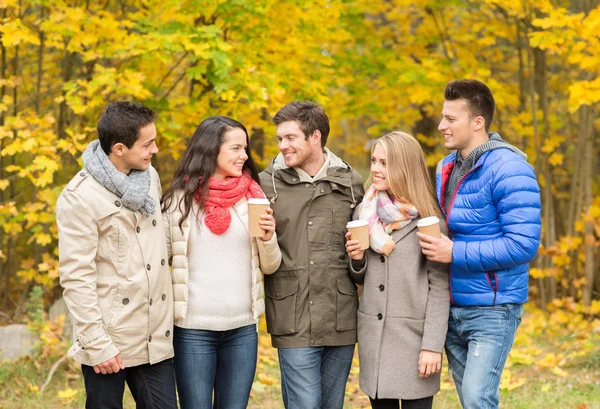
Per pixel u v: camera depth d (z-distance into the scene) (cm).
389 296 400
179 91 880
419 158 403
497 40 1058
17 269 904
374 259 405
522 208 370
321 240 409
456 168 410
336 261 411
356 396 611
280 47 791
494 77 988
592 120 853
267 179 418
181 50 695
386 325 399
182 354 381
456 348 409
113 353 341
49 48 833
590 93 651
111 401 351
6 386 592
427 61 841
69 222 341
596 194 943
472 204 385
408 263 398
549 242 882
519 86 952
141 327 354
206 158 384
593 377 639
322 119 411
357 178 430
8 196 850
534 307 886
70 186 345
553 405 561
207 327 378
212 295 379
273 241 384
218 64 667
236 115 745
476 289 381
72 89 671
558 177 1039
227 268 382
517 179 372
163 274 365
